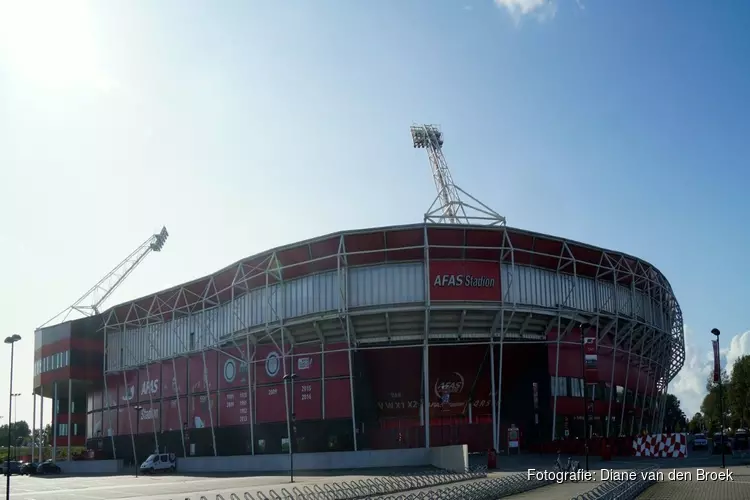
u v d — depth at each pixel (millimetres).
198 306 83312
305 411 67125
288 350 69938
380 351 66125
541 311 65875
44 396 112500
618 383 76750
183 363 84000
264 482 45562
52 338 102438
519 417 67062
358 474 48719
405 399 68188
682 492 28750
